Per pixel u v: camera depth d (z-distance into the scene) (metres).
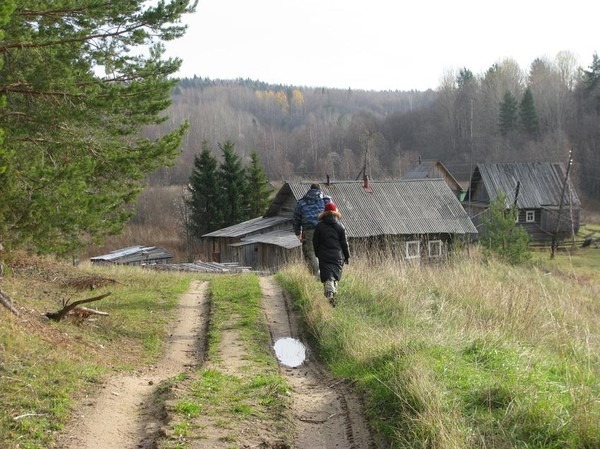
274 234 36.50
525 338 9.57
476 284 13.39
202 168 56.75
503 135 94.19
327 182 37.19
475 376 6.79
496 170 58.66
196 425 5.93
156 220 68.69
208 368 8.19
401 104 158.75
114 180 12.08
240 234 37.69
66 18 10.20
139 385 7.55
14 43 9.41
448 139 100.31
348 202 35.81
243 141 106.31
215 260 42.56
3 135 7.97
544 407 5.64
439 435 5.23
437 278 14.56
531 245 52.69
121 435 5.84
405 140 105.62
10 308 9.13
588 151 81.81
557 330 9.80
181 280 16.88
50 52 9.84
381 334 8.77
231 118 120.19
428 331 9.06
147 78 11.21
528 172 58.84
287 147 103.06
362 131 98.56
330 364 8.70
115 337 10.30
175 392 6.86
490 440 5.29
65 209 8.68
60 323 10.04
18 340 7.70
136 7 10.45
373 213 35.19
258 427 6.01
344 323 9.95
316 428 6.29
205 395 6.82
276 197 40.06
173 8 10.69
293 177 84.50
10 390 6.29
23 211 8.49
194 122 107.00
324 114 134.25
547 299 12.51
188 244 58.00
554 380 6.91
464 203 62.38
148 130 79.62
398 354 7.59
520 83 109.19
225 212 56.44
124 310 12.38
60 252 10.44
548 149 82.69
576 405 5.44
